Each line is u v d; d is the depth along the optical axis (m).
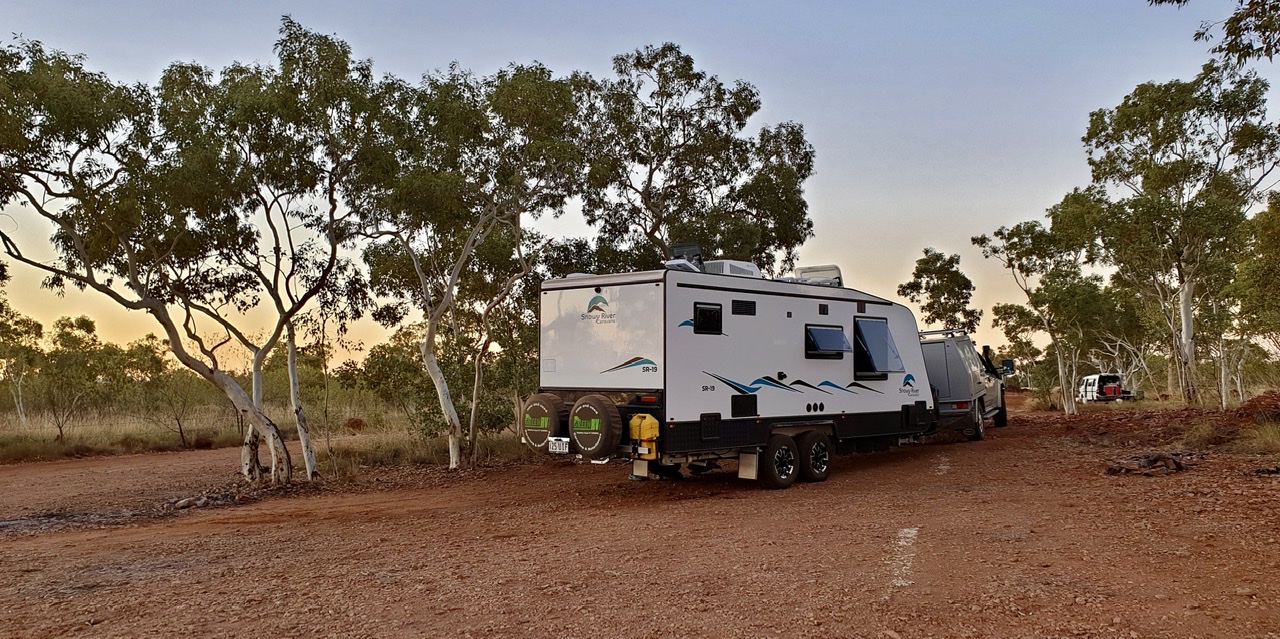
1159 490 9.61
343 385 17.53
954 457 14.87
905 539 7.54
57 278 12.80
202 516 10.79
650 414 10.35
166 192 11.62
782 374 11.87
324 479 14.18
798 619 5.21
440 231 14.97
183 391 24.69
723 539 7.92
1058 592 5.57
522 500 11.52
